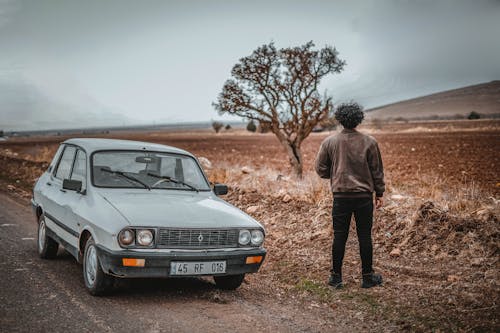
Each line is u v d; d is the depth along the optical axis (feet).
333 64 38.11
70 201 19.38
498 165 65.98
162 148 21.71
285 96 38.75
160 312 15.55
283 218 28.63
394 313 15.99
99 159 19.92
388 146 117.39
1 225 29.81
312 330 14.80
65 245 19.49
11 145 192.65
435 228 22.40
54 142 234.58
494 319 14.82
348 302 17.29
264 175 40.19
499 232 20.75
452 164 68.23
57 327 13.70
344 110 18.40
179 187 20.36
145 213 16.62
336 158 18.44
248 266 17.49
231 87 38.68
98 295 16.92
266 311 16.42
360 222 18.39
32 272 19.67
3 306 15.25
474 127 257.14
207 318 15.25
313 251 23.26
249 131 351.46
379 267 20.42
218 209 18.45
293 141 39.83
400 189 34.68
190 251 16.38
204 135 322.75
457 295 16.78
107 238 15.81
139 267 15.65
